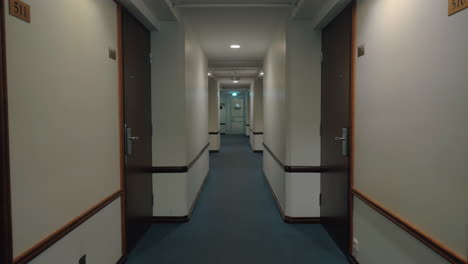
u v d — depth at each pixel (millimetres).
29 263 1187
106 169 1920
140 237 2650
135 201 2490
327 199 2746
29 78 1180
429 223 1245
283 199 3219
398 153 1477
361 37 1909
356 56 1996
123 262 2193
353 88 2053
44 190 1277
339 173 2383
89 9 1678
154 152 3045
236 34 3932
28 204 1176
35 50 1215
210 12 3045
